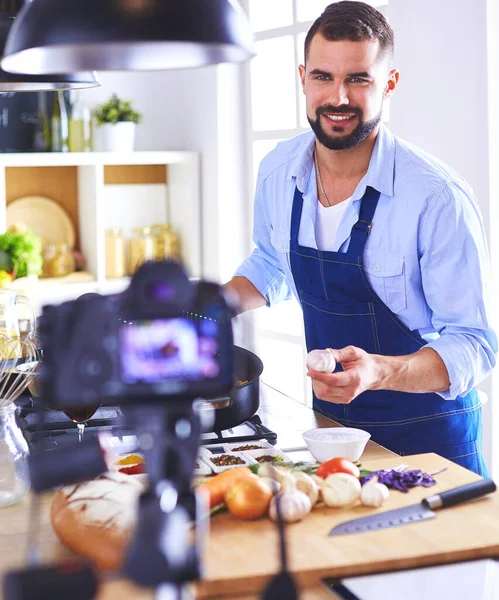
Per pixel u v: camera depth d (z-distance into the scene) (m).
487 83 2.69
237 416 1.90
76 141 4.26
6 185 4.40
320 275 2.29
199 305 0.72
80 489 1.35
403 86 3.00
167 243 4.43
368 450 1.89
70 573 0.77
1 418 1.56
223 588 1.21
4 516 1.51
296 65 3.81
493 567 1.30
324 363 1.70
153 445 0.74
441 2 2.81
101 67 1.41
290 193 2.38
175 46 1.39
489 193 2.73
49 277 4.25
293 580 0.78
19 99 4.23
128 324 0.71
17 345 2.13
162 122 4.61
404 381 1.88
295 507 1.41
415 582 1.25
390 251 2.18
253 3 4.04
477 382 2.06
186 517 0.74
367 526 1.39
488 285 2.13
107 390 0.71
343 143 2.13
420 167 2.15
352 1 2.15
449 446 2.21
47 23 1.12
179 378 0.71
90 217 4.31
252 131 4.15
